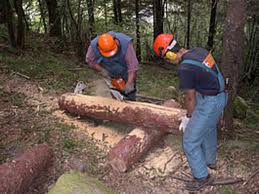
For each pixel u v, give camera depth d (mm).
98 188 3320
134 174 4082
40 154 3896
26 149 4227
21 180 3506
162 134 4691
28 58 7715
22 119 4973
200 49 3555
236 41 4277
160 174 4125
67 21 9688
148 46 11594
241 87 10000
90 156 4293
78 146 4457
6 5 7723
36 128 4738
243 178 4008
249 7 8633
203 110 3590
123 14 11492
